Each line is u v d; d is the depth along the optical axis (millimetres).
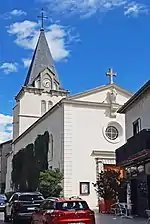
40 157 39219
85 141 33781
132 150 21484
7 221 24359
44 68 58000
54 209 14469
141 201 23047
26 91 55719
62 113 34031
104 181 27391
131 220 20547
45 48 61312
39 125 41375
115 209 26109
